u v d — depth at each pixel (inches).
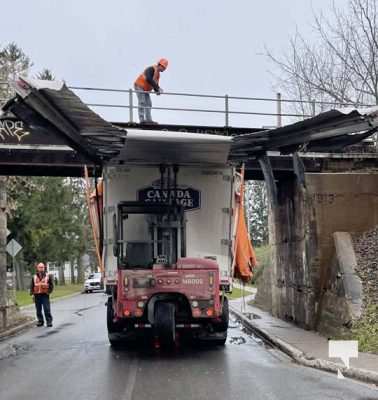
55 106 386.9
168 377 397.7
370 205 633.0
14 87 362.3
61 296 1600.6
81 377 403.9
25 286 2315.5
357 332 499.2
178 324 507.2
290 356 489.4
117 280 500.1
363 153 689.0
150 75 661.9
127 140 460.8
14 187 1416.1
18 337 663.1
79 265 2822.3
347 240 601.0
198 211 539.2
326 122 459.8
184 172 542.6
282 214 761.0
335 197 632.4
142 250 512.7
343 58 765.9
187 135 464.1
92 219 544.4
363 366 399.9
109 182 535.2
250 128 668.7
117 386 369.4
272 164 673.0
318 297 622.2
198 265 488.1
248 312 930.1
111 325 546.6
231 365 446.3
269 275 982.4
